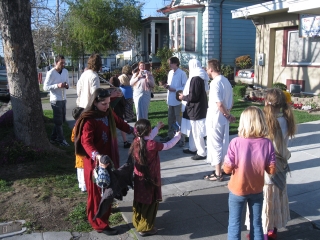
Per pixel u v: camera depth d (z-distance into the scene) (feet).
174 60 24.04
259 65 48.29
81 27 73.46
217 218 13.91
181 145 24.04
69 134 28.37
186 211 14.55
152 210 12.53
